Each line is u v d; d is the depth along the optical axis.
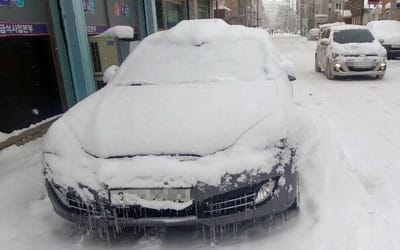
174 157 2.57
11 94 5.13
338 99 7.52
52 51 5.98
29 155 4.57
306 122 5.59
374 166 3.90
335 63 10.04
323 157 4.14
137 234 2.88
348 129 5.31
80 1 6.20
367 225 2.79
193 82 3.62
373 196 3.24
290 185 2.68
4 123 4.99
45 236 2.93
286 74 4.03
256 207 2.55
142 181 2.49
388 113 6.21
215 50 4.01
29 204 3.40
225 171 2.49
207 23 4.43
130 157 2.62
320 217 2.92
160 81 3.72
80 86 6.32
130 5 9.71
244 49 4.01
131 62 4.12
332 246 2.58
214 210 2.50
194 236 2.82
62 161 2.72
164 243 2.76
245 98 3.09
